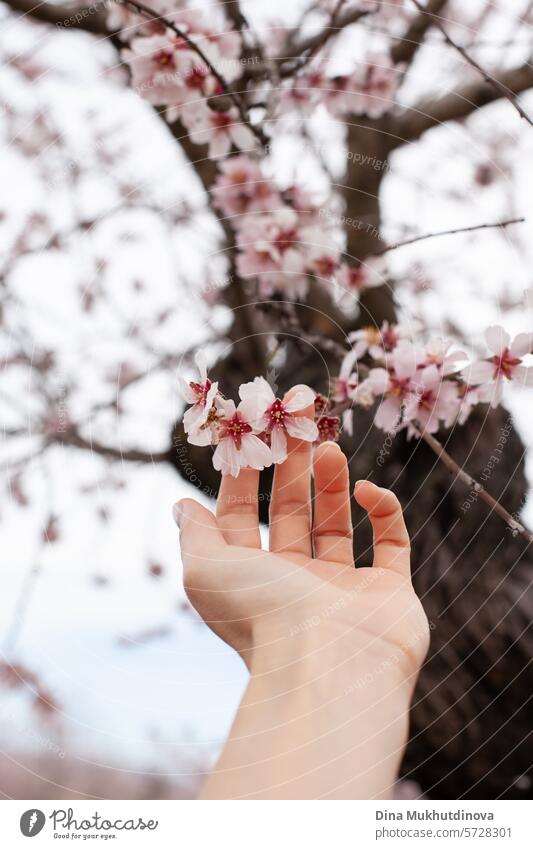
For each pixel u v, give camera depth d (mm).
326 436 412
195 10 477
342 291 501
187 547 345
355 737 294
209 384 357
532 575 474
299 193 502
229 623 330
